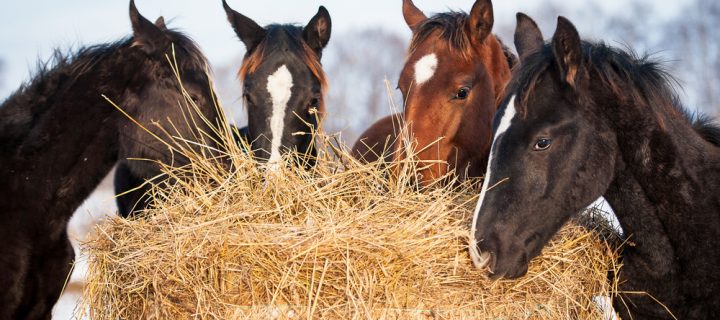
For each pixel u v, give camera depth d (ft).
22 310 13.92
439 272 11.35
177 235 11.66
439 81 15.72
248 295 11.30
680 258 11.89
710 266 11.66
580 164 11.44
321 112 17.88
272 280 11.17
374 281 11.06
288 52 17.46
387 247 11.11
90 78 15.12
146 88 15.64
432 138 15.56
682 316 11.99
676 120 12.16
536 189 11.32
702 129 13.15
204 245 11.34
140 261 11.69
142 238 12.11
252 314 11.14
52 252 14.39
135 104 15.53
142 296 11.79
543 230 11.48
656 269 12.13
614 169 11.94
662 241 12.03
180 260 11.27
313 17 18.89
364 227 11.64
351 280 10.96
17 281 13.69
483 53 16.52
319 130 16.52
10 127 14.37
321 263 11.10
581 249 12.29
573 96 11.44
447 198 12.91
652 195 11.91
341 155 14.11
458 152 16.25
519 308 11.63
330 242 11.10
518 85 11.67
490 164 11.59
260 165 13.83
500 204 11.31
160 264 11.41
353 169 13.15
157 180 15.84
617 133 11.75
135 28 15.85
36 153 14.33
